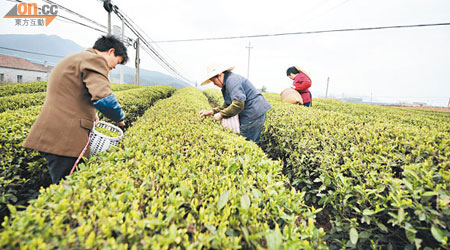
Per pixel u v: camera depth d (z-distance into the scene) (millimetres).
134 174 1447
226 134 2602
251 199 1280
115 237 958
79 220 928
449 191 1430
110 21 12047
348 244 1783
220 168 1623
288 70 7004
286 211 1394
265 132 4418
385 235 1680
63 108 1737
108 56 2080
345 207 1889
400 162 1953
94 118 2002
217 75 3018
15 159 2299
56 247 854
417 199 1499
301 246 1052
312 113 4336
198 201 1261
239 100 2820
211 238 915
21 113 3287
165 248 847
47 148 1710
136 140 2139
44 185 2557
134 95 7418
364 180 1905
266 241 1032
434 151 1890
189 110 4277
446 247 1272
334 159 2287
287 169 3086
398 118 5594
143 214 1085
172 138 2277
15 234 821
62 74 1726
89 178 1371
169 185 1342
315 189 2492
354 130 2936
